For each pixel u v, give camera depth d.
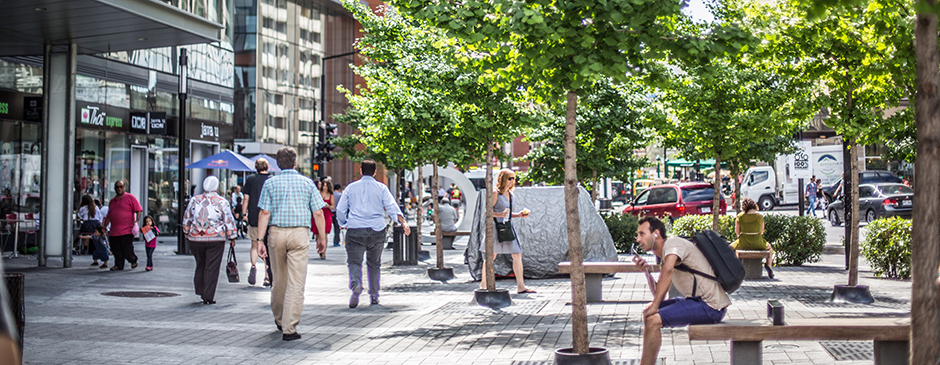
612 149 23.53
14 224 19.58
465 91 11.55
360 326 8.98
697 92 13.27
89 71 24.39
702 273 5.83
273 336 8.29
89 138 24.41
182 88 20.95
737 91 13.32
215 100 32.59
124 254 16.34
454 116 13.36
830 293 11.45
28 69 20.55
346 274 15.96
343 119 30.22
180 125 20.95
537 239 14.59
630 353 7.02
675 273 5.97
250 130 45.03
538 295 11.90
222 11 32.44
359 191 10.79
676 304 5.84
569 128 6.28
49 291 12.13
